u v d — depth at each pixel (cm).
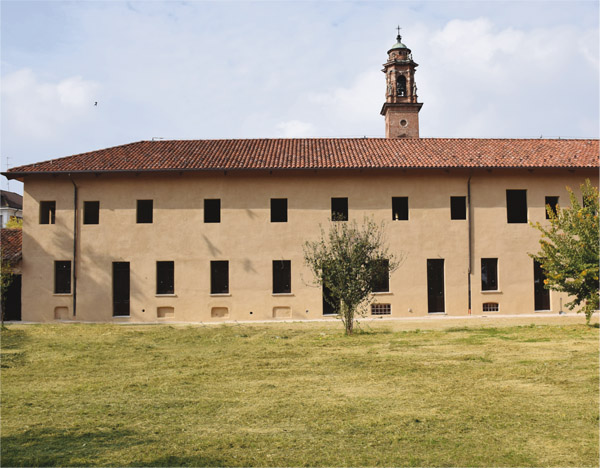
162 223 2692
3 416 914
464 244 2717
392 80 3981
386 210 2706
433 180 2730
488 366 1293
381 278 2088
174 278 2673
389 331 2084
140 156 2788
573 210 2145
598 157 2778
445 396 1010
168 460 700
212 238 2686
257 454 720
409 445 748
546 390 1043
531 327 2131
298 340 1861
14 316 2719
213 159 2720
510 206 2812
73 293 2669
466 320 2488
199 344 1792
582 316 2602
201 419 884
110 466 684
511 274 2723
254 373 1260
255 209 2697
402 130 3931
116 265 2705
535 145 2955
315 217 2697
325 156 2750
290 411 922
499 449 730
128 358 1507
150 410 942
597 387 1060
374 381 1152
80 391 1095
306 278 2677
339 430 816
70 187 2703
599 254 2039
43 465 691
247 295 2667
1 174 2650
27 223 2697
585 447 734
